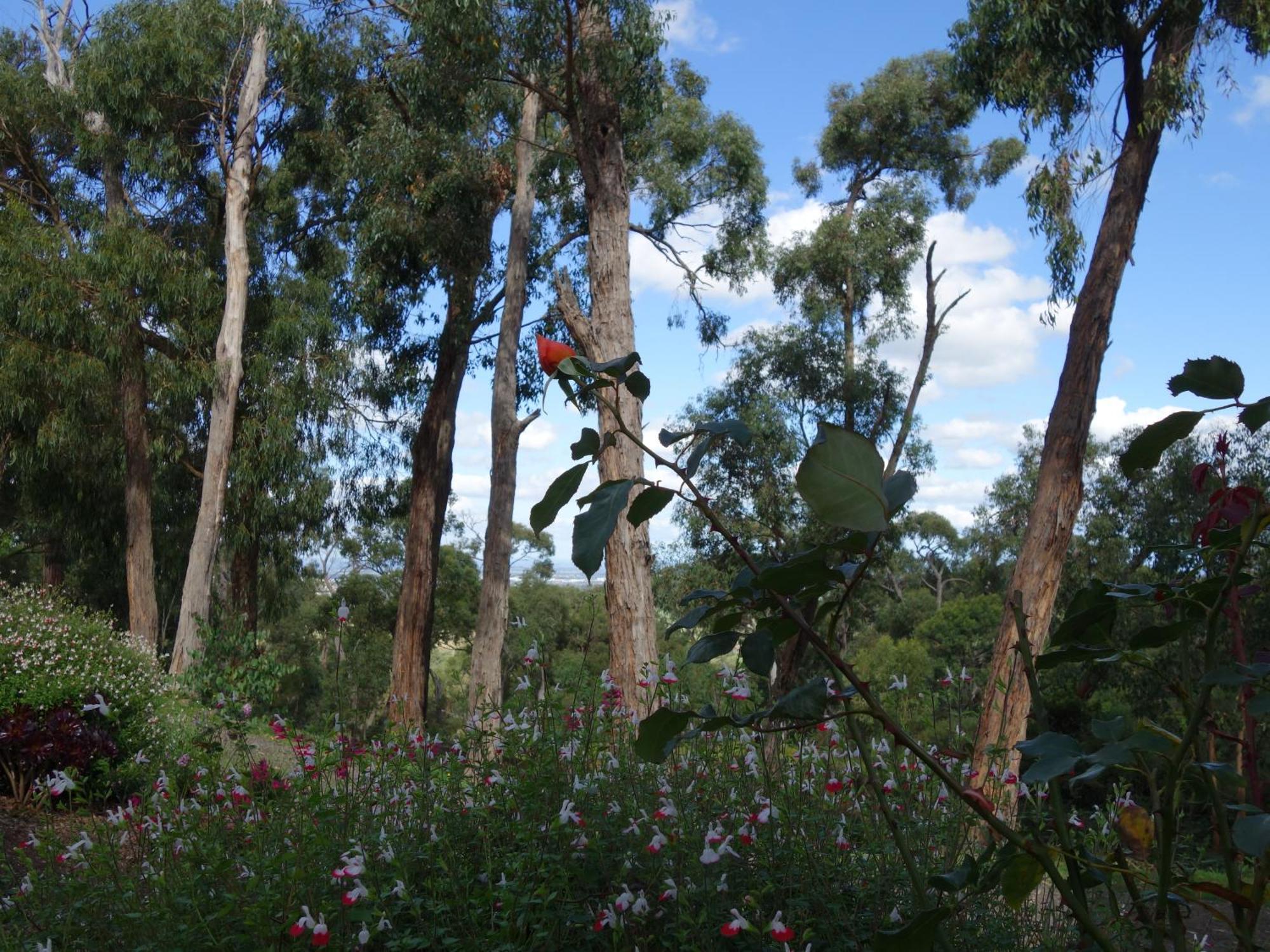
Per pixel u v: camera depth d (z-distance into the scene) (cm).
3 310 1648
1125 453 115
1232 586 100
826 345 1994
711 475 1952
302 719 2811
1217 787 110
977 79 1059
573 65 1023
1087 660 120
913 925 101
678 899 253
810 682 118
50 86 1964
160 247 1742
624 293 973
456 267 1641
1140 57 930
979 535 3098
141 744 787
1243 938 102
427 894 297
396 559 3045
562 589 2961
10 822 523
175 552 2197
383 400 1909
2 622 928
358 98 1653
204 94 1841
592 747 363
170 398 1769
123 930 280
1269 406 106
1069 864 108
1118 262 862
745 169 1841
